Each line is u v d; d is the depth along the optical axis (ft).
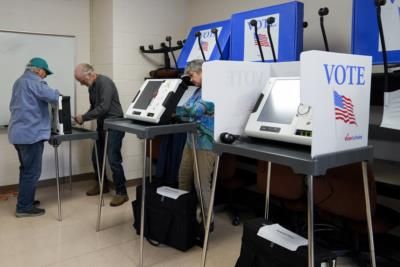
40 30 12.91
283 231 6.50
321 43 9.95
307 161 4.77
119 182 11.74
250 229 6.64
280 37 8.82
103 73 13.52
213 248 8.64
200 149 8.75
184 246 8.38
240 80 6.53
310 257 4.94
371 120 8.67
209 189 9.02
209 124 8.54
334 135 5.15
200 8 13.98
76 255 8.15
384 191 6.96
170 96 7.86
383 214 6.86
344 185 6.48
